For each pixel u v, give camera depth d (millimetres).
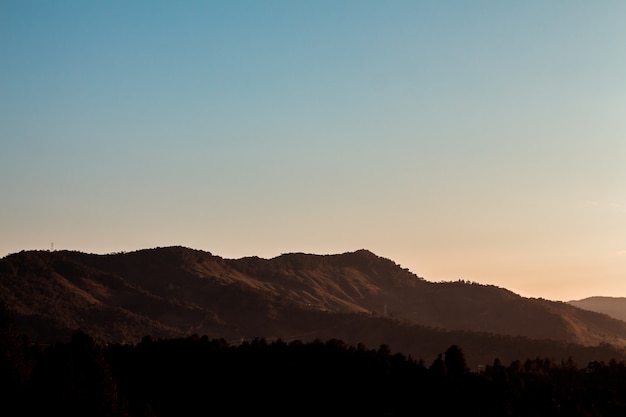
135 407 83438
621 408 95375
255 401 97500
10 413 72938
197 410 95062
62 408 73125
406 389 100188
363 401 97062
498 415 92562
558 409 93750
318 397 98375
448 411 94812
